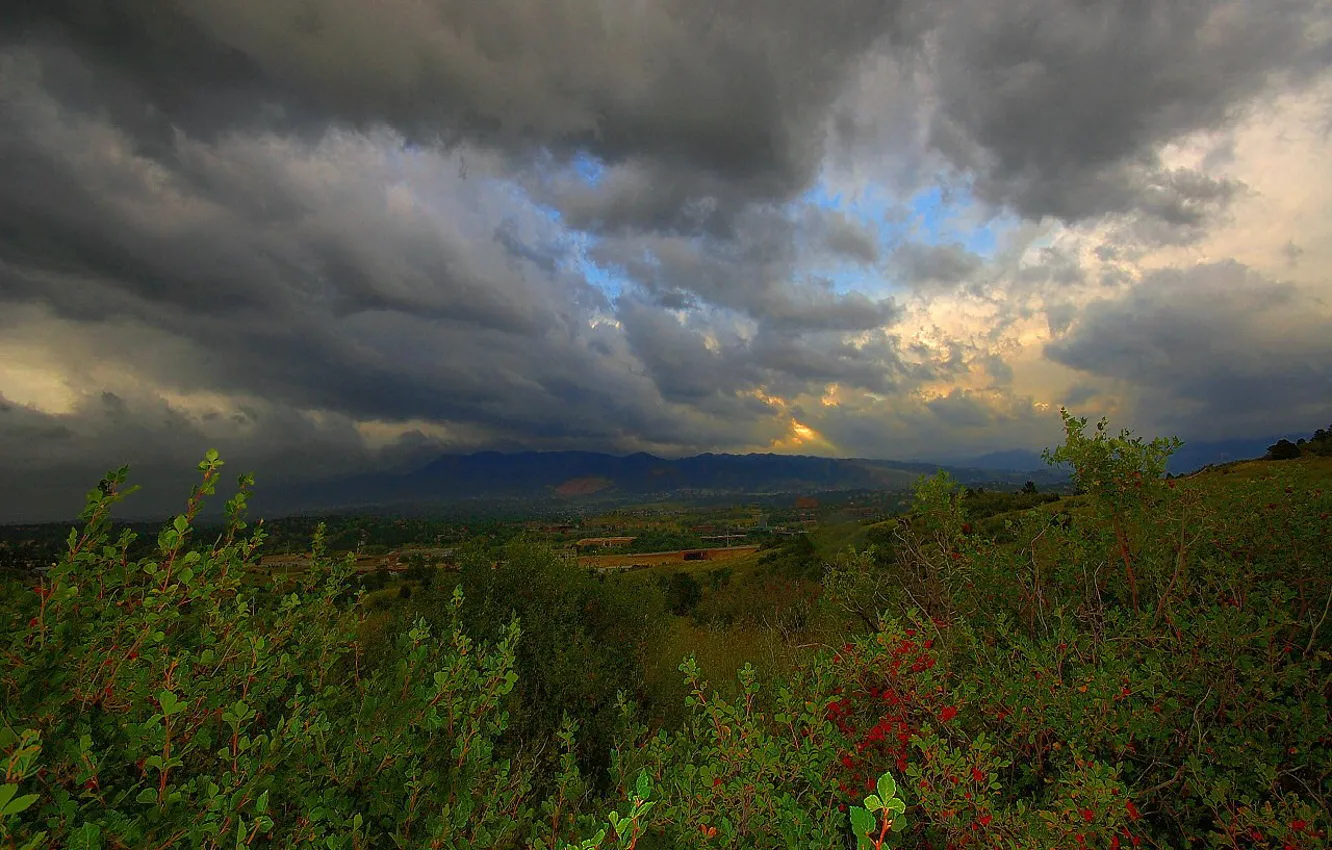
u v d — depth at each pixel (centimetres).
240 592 339
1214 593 453
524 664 689
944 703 334
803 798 297
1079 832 246
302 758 256
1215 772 318
